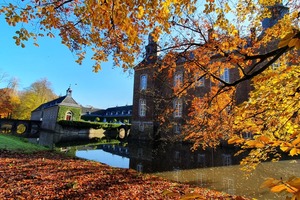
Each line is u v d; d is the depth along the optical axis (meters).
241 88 20.81
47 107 56.91
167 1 3.34
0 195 6.00
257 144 1.35
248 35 5.23
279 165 12.88
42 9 3.45
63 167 10.58
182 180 11.24
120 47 4.28
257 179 10.68
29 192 6.52
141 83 33.56
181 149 22.22
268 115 3.66
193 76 6.12
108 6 3.28
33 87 69.75
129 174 10.46
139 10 3.25
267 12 4.93
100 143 31.88
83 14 3.73
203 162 16.47
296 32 1.00
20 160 11.13
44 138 35.44
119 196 7.04
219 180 11.05
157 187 8.53
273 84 3.37
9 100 56.34
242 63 5.04
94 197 6.72
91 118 76.81
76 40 4.11
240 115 3.97
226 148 19.95
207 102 6.70
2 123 44.53
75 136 41.84
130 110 70.12
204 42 4.83
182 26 4.50
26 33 3.41
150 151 22.67
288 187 0.80
